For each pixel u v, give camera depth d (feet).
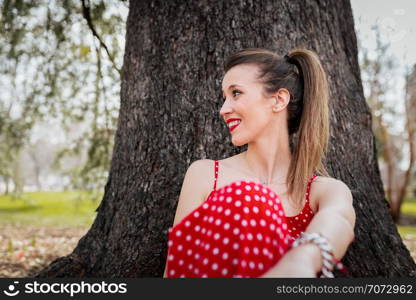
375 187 7.63
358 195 6.98
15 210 42.80
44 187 87.51
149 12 7.58
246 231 4.12
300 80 5.65
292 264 3.57
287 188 5.38
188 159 6.93
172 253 4.47
